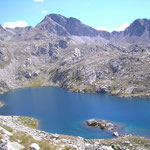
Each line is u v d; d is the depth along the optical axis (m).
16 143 28.45
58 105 141.38
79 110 122.38
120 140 62.44
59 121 98.12
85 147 34.84
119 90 190.88
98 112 115.06
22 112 122.06
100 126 86.88
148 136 72.56
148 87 181.00
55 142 35.06
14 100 172.12
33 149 26.91
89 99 163.75
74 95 192.75
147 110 115.62
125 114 108.00
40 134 48.34
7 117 90.62
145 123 89.88
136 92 176.75
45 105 143.12
